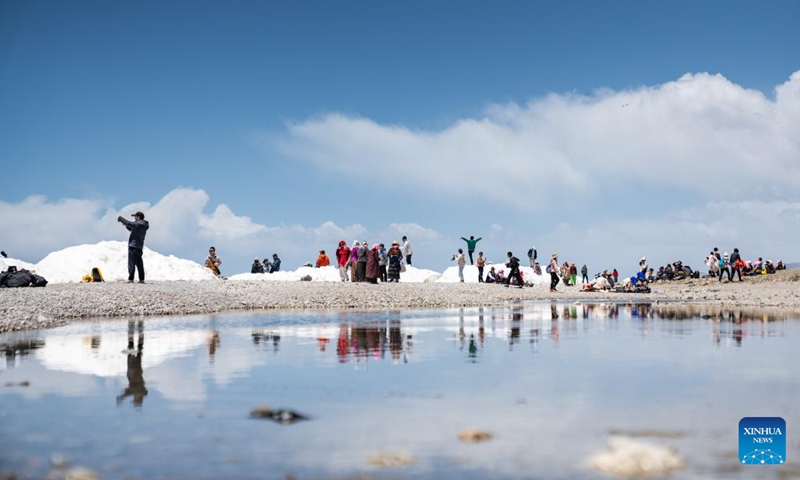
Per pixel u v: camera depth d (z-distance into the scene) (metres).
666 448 3.47
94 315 14.57
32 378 5.71
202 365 6.55
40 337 9.54
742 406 4.57
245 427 3.95
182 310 16.06
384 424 4.05
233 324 12.14
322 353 7.56
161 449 3.47
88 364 6.62
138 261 21.55
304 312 16.17
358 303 19.56
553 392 5.10
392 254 31.75
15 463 3.21
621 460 3.21
